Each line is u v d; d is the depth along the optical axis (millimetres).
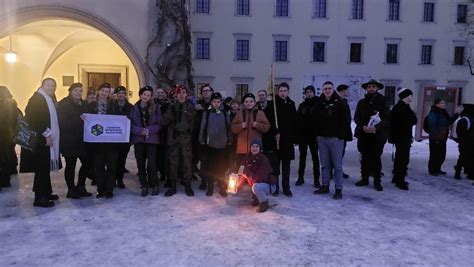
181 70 11891
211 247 3928
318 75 27906
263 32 27312
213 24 26891
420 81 29219
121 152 6328
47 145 5105
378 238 4289
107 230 4383
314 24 27766
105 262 3555
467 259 3771
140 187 6496
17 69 15648
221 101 5973
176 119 5867
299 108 6719
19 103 15852
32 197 5742
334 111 5836
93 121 5496
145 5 11422
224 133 5840
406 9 28766
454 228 4695
